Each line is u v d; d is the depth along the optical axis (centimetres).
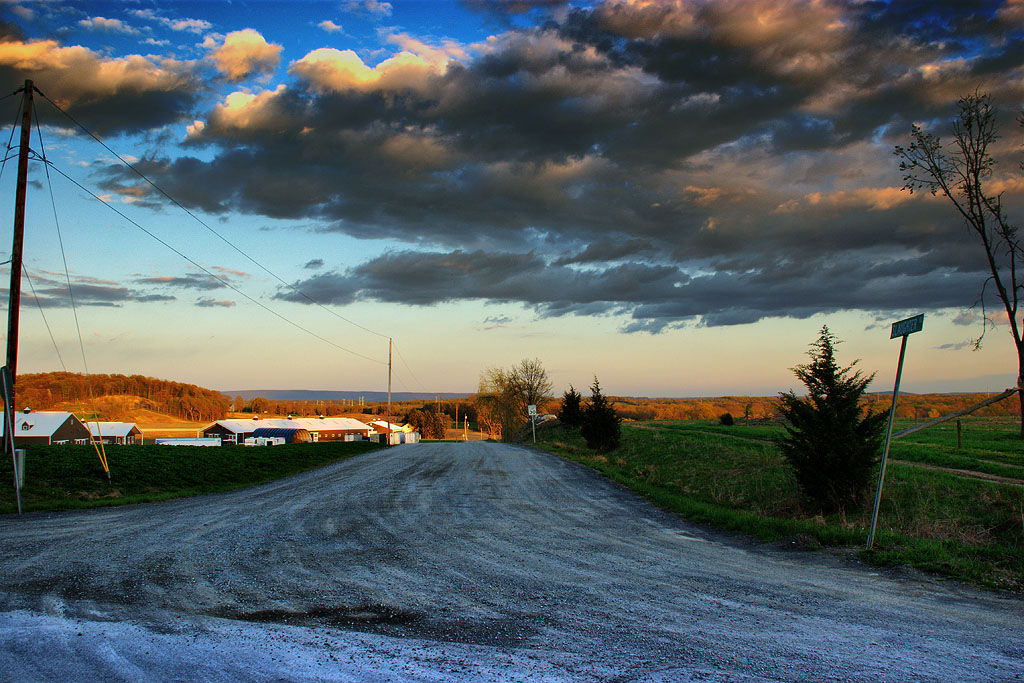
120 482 1812
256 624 620
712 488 1983
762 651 549
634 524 1301
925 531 1166
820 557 977
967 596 751
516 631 605
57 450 2148
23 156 2016
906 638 588
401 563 905
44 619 621
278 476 2430
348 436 9006
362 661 520
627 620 644
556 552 1001
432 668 504
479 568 880
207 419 14375
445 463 2858
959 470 1830
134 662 509
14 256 1964
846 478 1473
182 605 680
